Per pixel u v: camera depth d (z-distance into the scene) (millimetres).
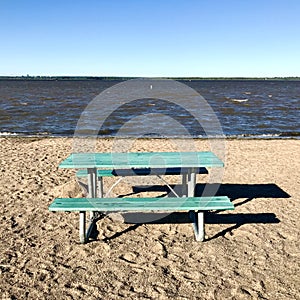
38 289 3379
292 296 3283
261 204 5566
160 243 4254
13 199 5730
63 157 9047
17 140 12297
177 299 3242
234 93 58969
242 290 3369
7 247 4156
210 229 4645
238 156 9219
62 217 5035
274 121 21062
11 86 90562
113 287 3418
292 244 4254
